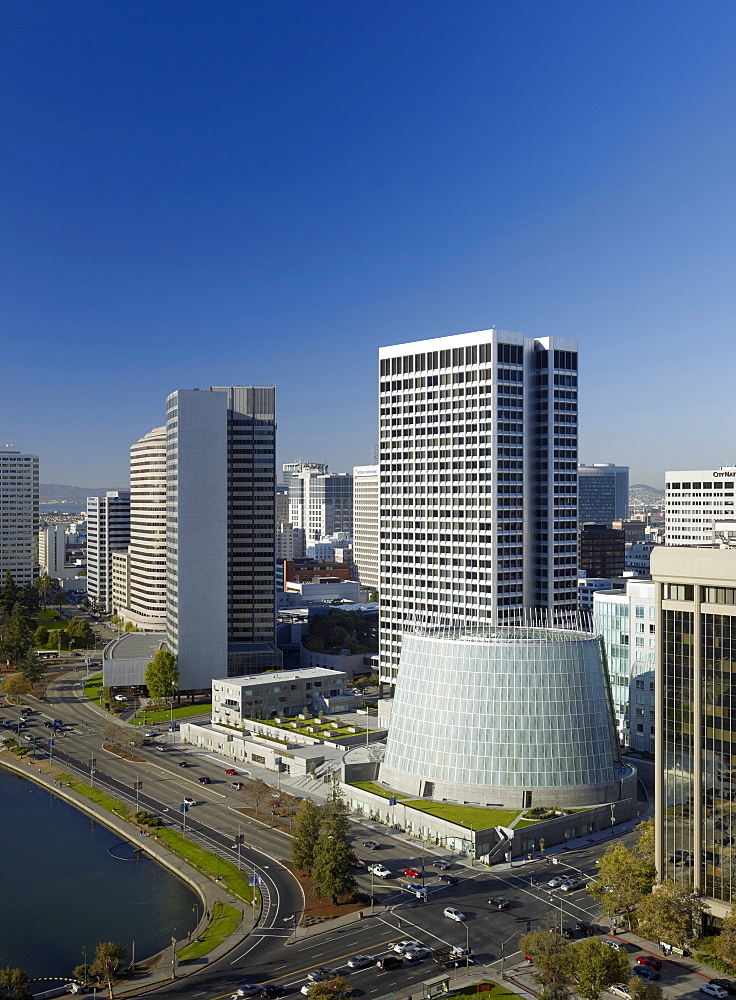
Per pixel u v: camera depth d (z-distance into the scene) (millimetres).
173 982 134500
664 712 150250
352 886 159375
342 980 126000
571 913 155125
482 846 182125
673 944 138625
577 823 195250
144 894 169875
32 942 151125
